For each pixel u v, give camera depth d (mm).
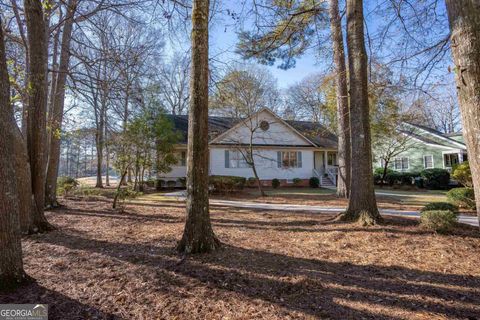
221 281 3541
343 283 3564
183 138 21203
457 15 2758
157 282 3506
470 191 9812
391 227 6254
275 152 22688
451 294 3275
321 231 6215
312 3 8789
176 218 8125
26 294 3178
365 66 6961
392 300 3127
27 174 6129
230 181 16734
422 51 6809
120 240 5543
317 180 22781
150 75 9367
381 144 22125
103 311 2867
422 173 21812
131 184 22906
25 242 5473
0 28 3176
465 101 2695
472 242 5215
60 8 9242
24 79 7270
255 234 6074
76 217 8359
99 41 10352
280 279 3633
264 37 8773
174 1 6805
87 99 11578
